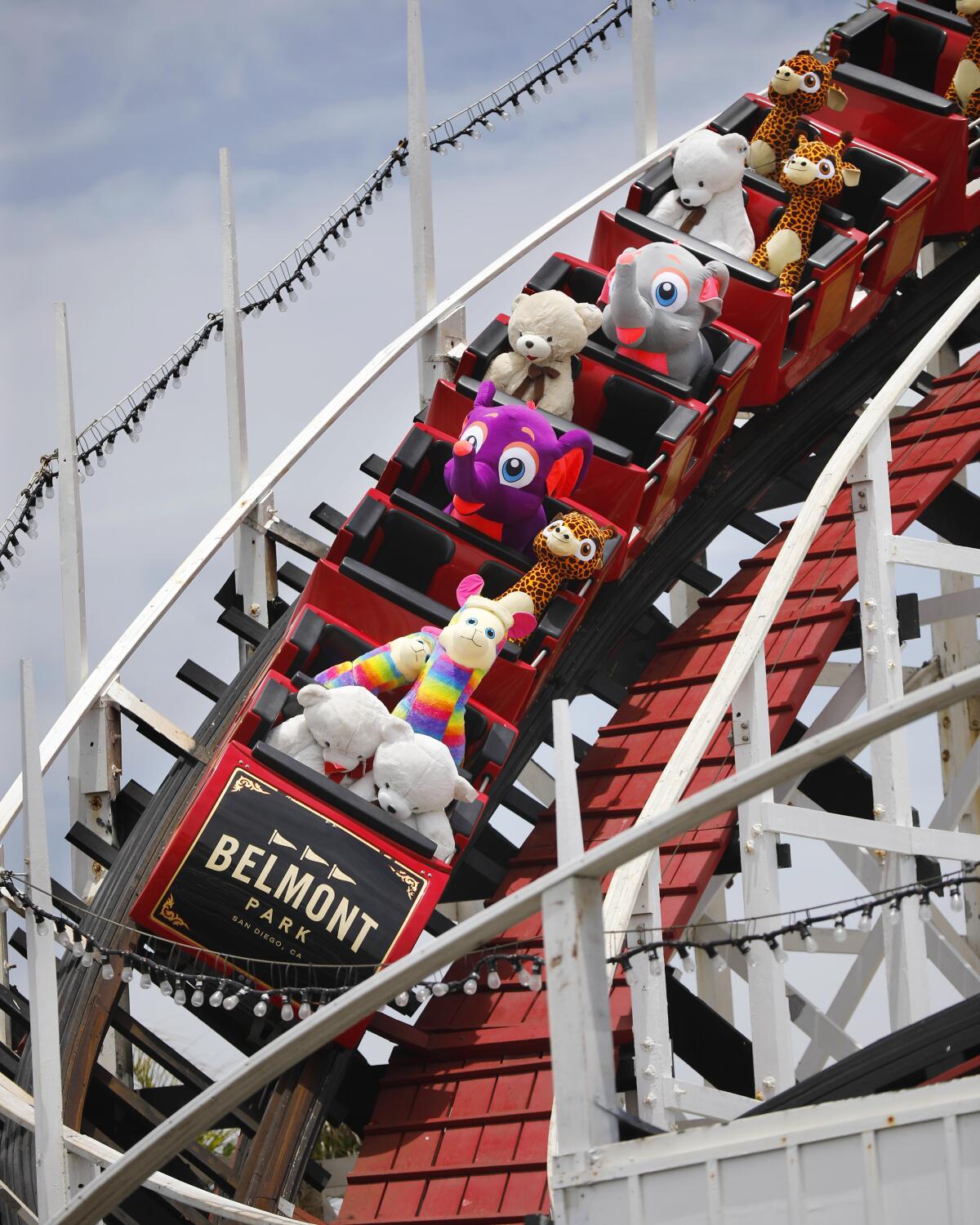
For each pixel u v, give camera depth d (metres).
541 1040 18.09
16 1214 15.20
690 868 18.92
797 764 7.99
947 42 28.86
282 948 17.58
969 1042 10.00
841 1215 8.32
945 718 26.20
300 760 18.23
